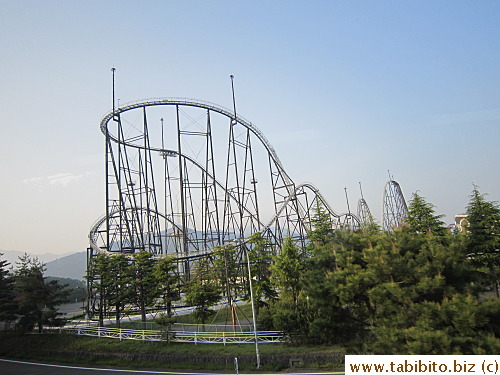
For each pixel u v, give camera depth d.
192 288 35.94
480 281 18.50
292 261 31.36
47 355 34.88
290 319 28.75
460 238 18.33
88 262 49.72
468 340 14.35
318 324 21.86
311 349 26.98
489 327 14.95
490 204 32.66
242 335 31.39
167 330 33.00
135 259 40.75
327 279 20.92
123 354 30.97
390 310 16.88
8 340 39.66
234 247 42.44
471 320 14.18
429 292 16.42
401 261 17.44
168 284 38.16
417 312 16.09
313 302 22.05
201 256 46.53
